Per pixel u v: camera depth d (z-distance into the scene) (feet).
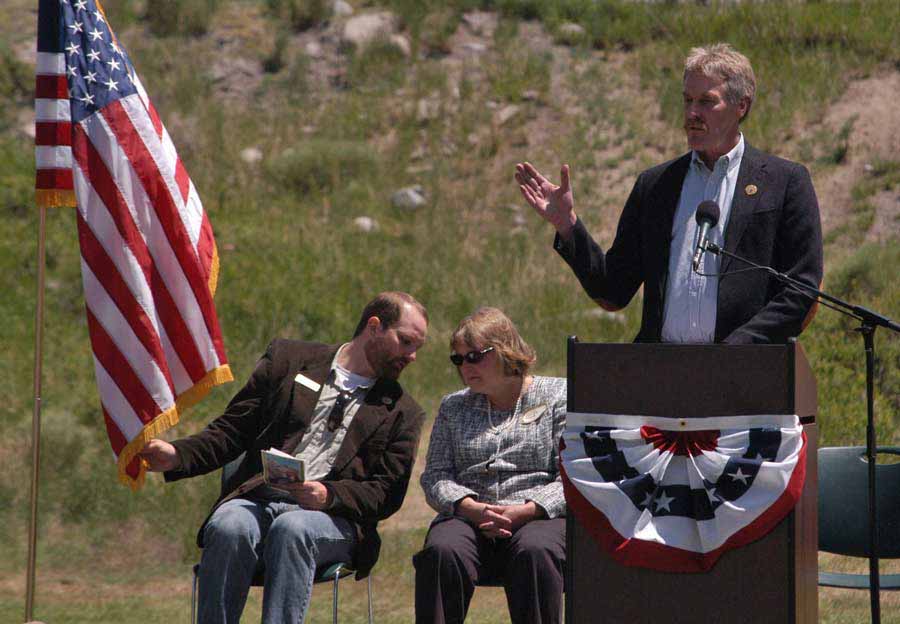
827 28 90.27
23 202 78.38
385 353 27.71
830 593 39.96
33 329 67.82
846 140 79.10
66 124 29.19
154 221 27.32
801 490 20.54
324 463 27.35
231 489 27.91
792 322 22.57
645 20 97.66
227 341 67.00
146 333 26.68
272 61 98.22
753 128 81.30
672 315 24.17
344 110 92.79
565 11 101.30
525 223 80.07
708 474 20.71
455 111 91.20
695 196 24.41
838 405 55.77
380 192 83.92
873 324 22.47
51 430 55.16
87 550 48.65
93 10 27.91
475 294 72.54
